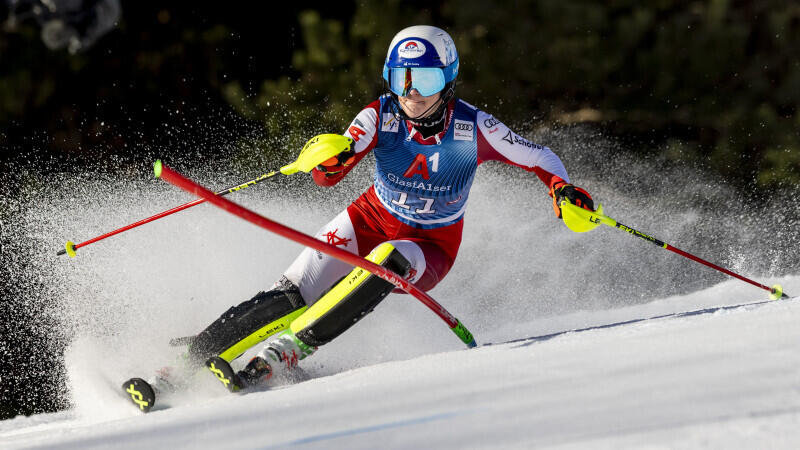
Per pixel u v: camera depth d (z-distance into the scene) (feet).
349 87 117.70
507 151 44.24
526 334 57.26
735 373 21.54
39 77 121.90
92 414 39.78
